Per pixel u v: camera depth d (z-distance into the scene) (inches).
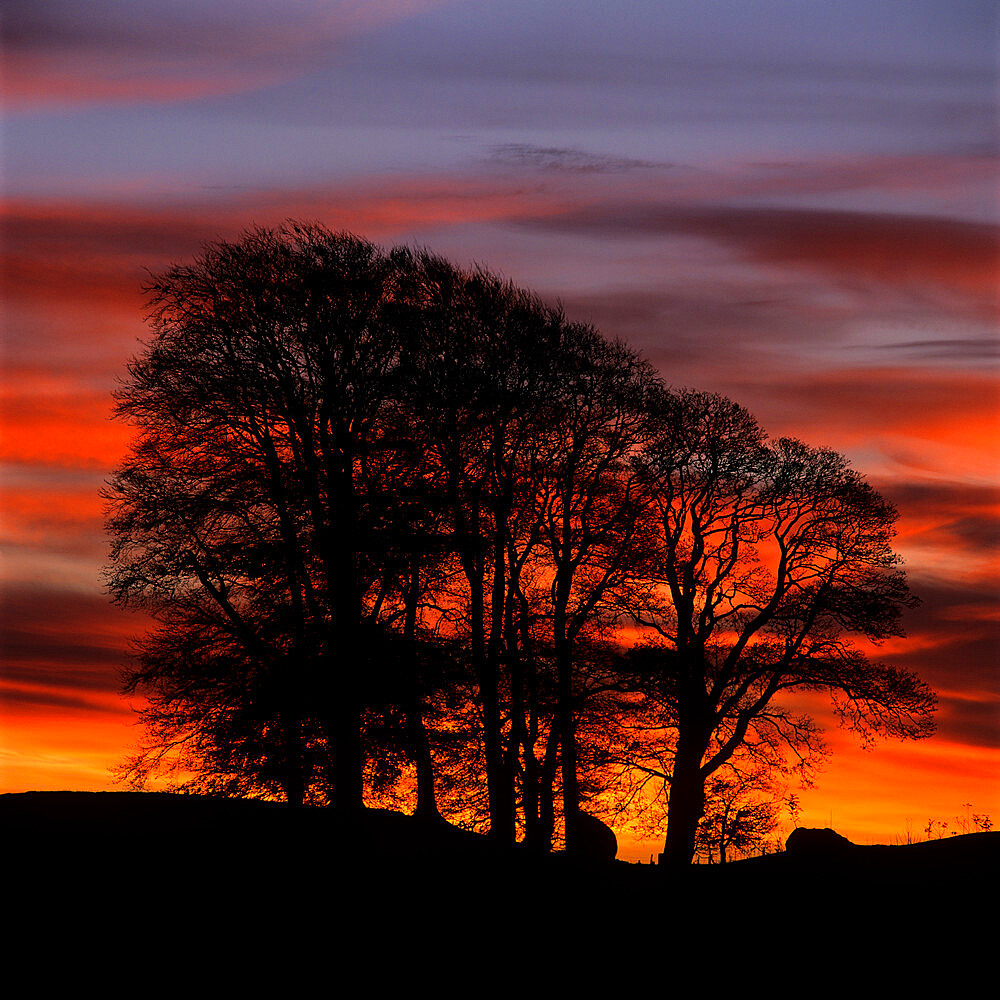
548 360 2768.2
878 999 1656.0
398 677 2792.8
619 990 1721.2
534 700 2957.7
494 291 2827.3
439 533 2810.0
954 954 1777.8
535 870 2283.5
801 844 2374.5
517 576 2866.6
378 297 2842.0
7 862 2101.4
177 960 1776.6
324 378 2797.7
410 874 2185.0
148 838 2260.1
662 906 2063.2
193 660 2878.9
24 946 1796.3
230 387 2770.7
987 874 2081.7
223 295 2834.6
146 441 2874.0
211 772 2950.3
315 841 2314.2
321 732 2915.8
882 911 1948.8
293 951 1824.6
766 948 1840.6
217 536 2876.5
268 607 2883.9
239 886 2053.4
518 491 2849.4
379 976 1759.4
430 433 2763.3
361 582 2869.1
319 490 2847.0
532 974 1775.3
